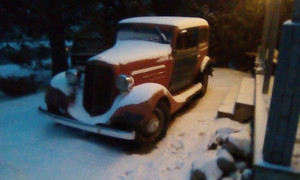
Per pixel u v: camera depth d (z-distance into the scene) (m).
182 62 5.41
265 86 4.34
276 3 4.11
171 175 3.35
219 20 10.08
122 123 4.01
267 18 6.10
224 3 10.47
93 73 4.17
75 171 3.43
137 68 4.32
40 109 4.38
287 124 2.30
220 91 7.21
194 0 10.23
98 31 8.71
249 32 9.84
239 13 9.73
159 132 4.21
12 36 7.20
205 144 3.96
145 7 8.90
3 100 6.32
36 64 8.21
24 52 7.50
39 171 3.40
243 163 3.00
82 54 8.35
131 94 3.86
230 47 10.32
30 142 4.11
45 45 8.27
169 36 5.08
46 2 6.75
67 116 4.23
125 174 3.41
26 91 6.83
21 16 6.82
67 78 4.41
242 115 4.54
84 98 4.30
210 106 5.98
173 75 5.18
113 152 3.92
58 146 4.01
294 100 2.23
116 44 5.22
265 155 2.45
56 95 4.34
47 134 4.40
